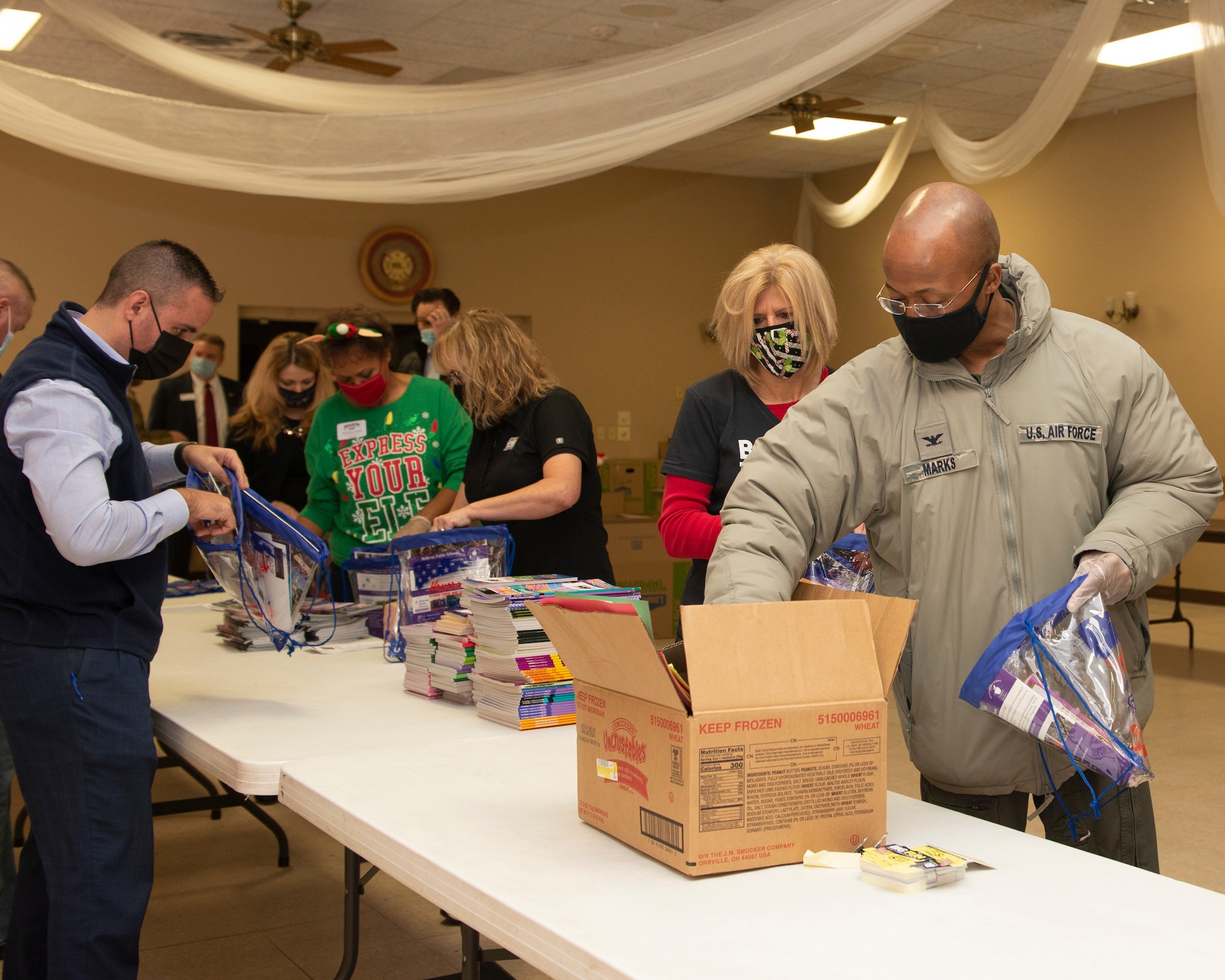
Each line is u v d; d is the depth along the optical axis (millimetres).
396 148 6090
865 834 1209
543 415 2686
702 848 1134
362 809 1394
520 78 6551
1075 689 1336
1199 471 1510
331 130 6012
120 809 1731
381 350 3104
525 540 2736
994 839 1267
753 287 2178
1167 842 3549
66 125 5695
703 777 1131
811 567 1979
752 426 2281
